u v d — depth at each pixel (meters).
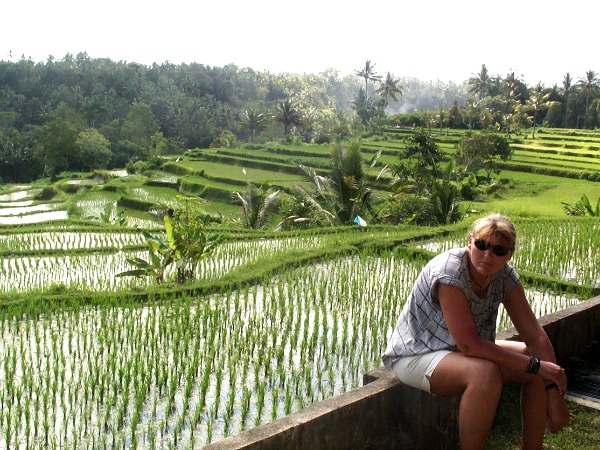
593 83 80.75
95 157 74.94
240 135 105.75
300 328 7.61
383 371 4.27
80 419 5.07
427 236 14.29
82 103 96.00
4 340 7.06
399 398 4.02
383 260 11.83
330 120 95.94
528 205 34.41
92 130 79.00
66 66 109.06
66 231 16.92
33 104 98.12
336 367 6.29
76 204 42.81
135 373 5.67
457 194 21.73
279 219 26.41
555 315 5.43
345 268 11.06
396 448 4.05
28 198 54.88
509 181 44.56
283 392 5.61
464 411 3.25
